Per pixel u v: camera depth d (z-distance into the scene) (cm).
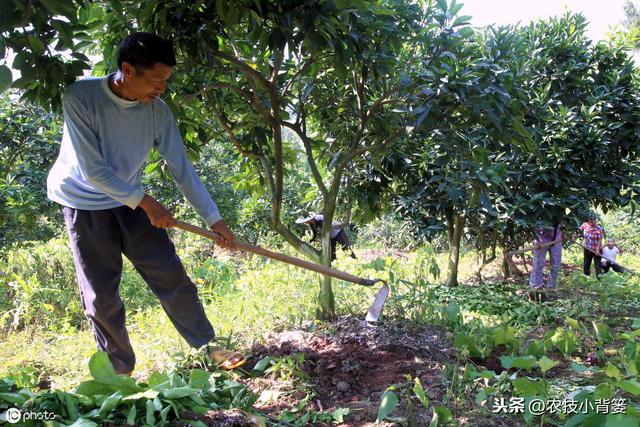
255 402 308
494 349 390
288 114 445
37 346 444
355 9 319
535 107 638
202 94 391
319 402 309
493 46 409
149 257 322
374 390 327
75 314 582
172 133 320
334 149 505
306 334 407
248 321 440
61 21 260
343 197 661
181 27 311
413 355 371
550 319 519
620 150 686
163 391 248
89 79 288
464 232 814
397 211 706
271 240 1018
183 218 1023
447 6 380
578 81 694
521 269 993
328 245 436
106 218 308
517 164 653
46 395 242
